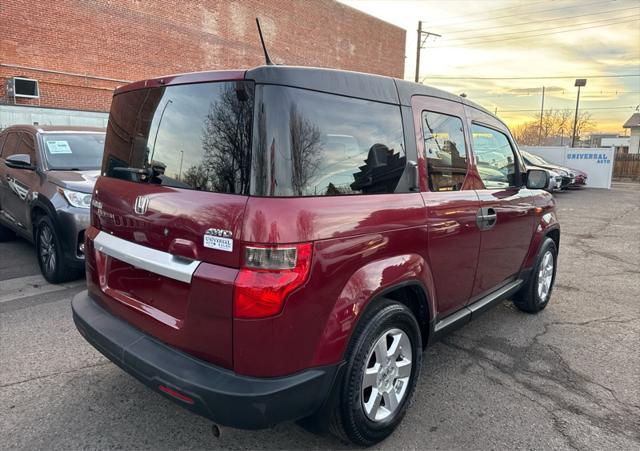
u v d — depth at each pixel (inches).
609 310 197.2
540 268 185.3
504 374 139.7
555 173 700.0
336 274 87.7
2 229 286.4
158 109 100.6
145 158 102.1
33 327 163.2
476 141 141.3
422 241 110.3
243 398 79.4
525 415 118.3
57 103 660.7
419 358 112.4
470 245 131.6
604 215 501.7
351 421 95.1
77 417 112.5
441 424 113.9
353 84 98.8
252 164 81.2
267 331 79.8
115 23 719.1
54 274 205.0
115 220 107.8
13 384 126.3
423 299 114.1
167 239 91.7
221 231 81.4
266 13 991.0
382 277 97.0
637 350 157.9
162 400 120.6
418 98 117.6
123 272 105.4
